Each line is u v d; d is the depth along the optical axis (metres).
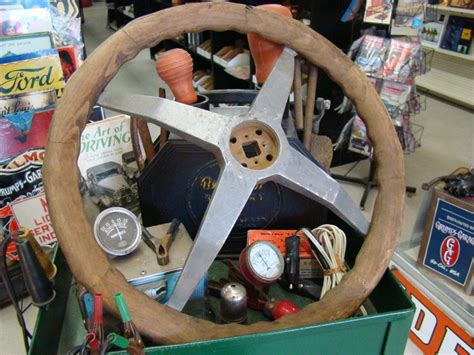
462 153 2.47
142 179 0.80
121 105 0.66
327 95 2.09
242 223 0.86
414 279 1.19
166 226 0.78
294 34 0.72
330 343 0.62
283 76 0.72
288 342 0.59
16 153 1.21
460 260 1.11
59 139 0.60
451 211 1.10
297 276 0.80
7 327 1.24
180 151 0.77
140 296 0.59
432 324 1.14
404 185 0.73
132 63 4.01
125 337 0.53
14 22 1.11
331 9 1.94
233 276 0.81
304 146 0.86
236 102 0.91
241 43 2.88
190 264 0.64
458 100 3.17
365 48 1.80
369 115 0.75
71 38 1.30
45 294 0.67
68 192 0.60
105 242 0.66
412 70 1.72
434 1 2.99
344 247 0.79
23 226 1.28
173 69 0.74
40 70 1.16
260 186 0.82
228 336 0.59
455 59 3.19
